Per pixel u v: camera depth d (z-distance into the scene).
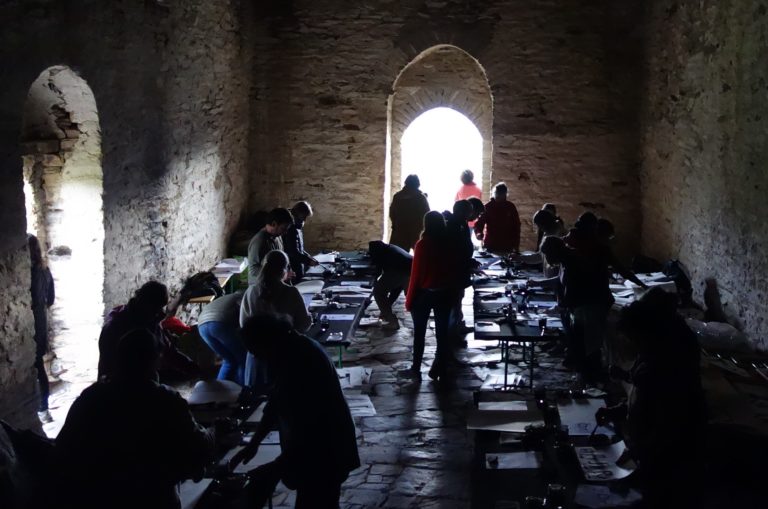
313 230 13.54
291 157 13.35
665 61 11.63
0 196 6.14
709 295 9.83
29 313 6.56
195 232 10.63
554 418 6.21
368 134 13.25
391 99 13.73
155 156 9.08
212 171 11.32
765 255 8.22
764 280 8.25
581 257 7.53
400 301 10.98
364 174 13.35
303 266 9.95
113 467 3.99
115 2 7.86
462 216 8.17
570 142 13.08
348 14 12.95
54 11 6.75
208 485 5.20
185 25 9.92
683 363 4.63
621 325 4.77
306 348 4.55
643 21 12.62
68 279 7.85
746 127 8.66
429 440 6.73
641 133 12.89
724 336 8.68
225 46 11.73
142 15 8.53
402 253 9.45
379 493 5.81
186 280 10.23
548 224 8.75
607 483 5.23
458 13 12.87
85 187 7.75
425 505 5.64
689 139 10.60
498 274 9.62
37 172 7.64
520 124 13.09
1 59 6.07
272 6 12.99
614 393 7.23
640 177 13.02
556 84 12.95
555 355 8.80
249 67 13.02
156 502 4.08
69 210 7.78
